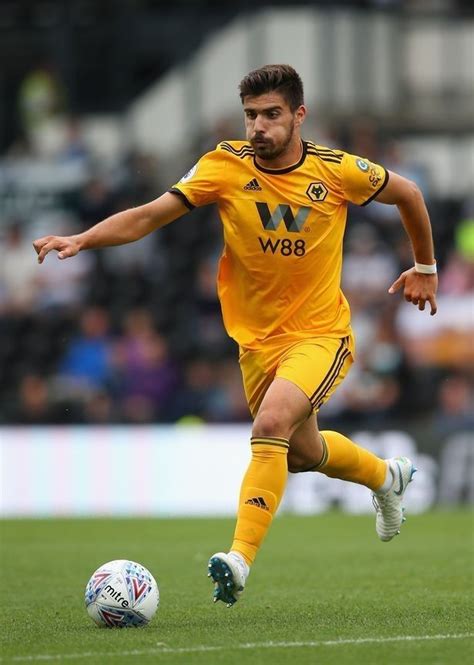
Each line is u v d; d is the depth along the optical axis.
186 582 31.20
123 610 23.02
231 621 23.91
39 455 58.50
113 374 66.75
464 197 80.38
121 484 58.34
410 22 81.81
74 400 64.62
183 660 19.47
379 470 27.11
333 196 24.36
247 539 22.81
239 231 24.28
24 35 89.31
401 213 25.17
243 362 25.17
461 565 34.47
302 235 24.19
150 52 87.75
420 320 68.00
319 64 78.50
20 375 72.62
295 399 23.45
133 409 65.19
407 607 25.72
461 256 72.06
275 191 24.06
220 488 58.44
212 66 82.06
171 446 58.72
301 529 47.28
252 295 24.70
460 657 19.69
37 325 74.12
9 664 19.31
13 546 41.25
